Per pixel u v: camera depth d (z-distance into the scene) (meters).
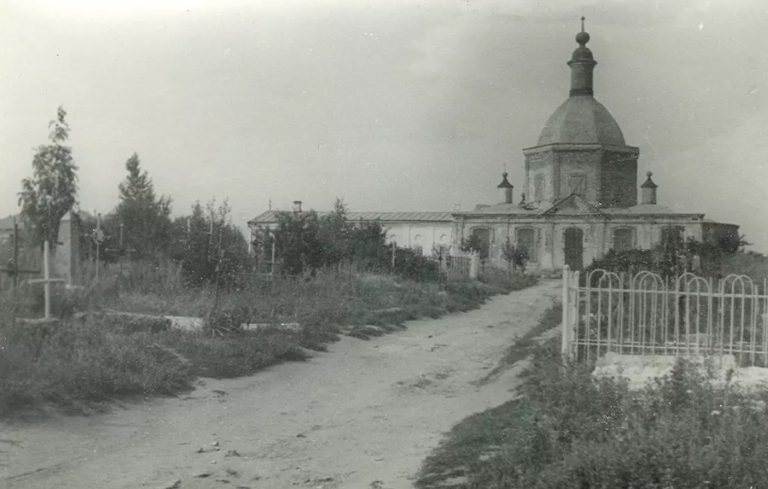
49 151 25.88
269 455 8.84
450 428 10.31
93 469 7.88
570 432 7.30
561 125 63.19
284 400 12.20
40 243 22.52
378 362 16.08
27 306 14.14
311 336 17.70
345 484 7.58
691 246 26.91
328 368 15.09
